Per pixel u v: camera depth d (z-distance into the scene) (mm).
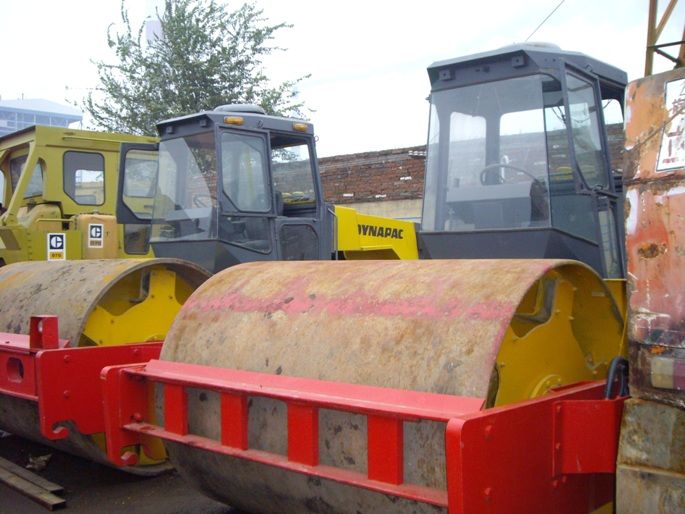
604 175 5398
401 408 2727
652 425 2590
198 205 7148
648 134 2631
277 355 3336
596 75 5492
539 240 5066
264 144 7379
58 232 8617
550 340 3213
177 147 7375
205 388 3375
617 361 3098
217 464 3592
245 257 7156
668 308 2543
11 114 106188
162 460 4781
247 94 19234
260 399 3283
